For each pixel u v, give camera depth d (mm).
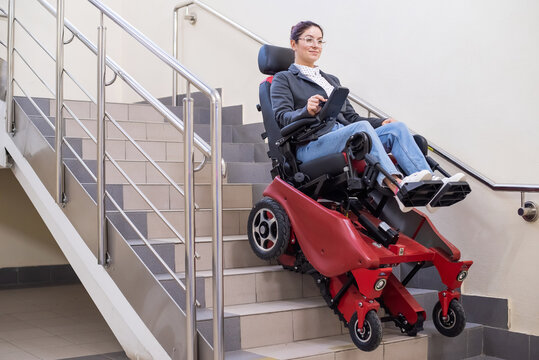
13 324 3809
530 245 2922
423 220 2746
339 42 3896
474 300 3133
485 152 3107
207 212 3182
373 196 2846
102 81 2576
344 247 2434
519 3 2967
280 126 2920
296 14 4195
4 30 4879
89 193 2816
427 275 3303
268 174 3873
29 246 5348
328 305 2609
